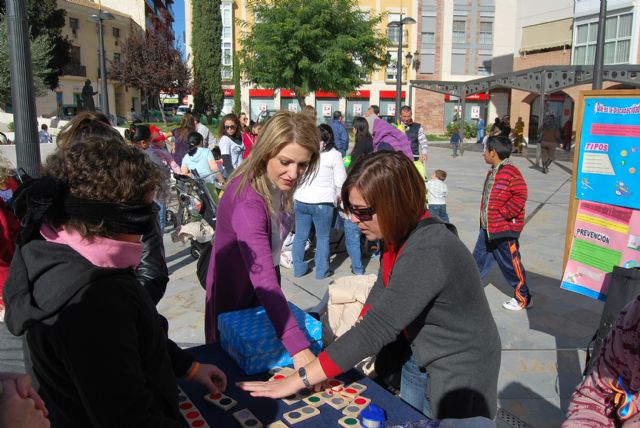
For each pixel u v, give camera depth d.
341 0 15.35
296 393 1.82
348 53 15.88
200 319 4.59
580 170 3.11
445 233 1.81
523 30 29.64
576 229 3.15
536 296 5.21
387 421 1.68
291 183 2.27
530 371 3.75
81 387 1.20
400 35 16.84
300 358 1.93
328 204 5.46
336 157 5.33
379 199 1.79
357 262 5.67
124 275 1.32
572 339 4.26
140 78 33.91
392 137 6.99
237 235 2.23
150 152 6.92
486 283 5.64
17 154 4.80
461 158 20.36
